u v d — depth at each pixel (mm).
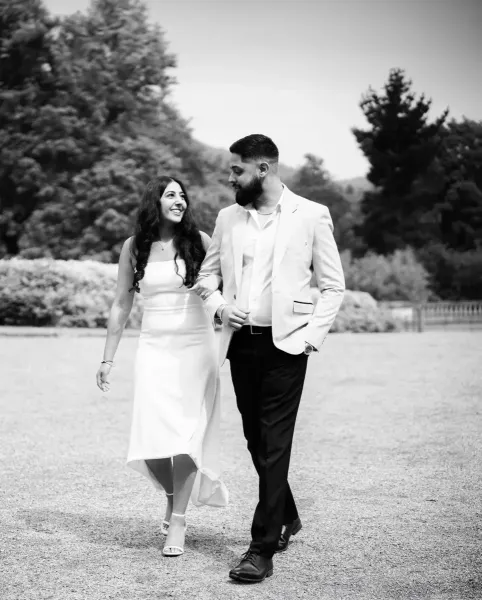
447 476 6066
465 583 3785
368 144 58344
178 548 4238
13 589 3719
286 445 3965
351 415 9148
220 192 46750
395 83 57562
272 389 3994
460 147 60250
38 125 41219
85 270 24203
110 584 3793
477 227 58438
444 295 54219
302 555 4230
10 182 42188
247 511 5141
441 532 4613
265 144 4066
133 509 5164
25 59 42594
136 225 4508
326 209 4152
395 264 38406
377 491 5609
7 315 24234
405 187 58312
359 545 4387
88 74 43188
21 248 41062
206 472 4395
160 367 4441
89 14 45281
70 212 40875
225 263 4160
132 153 40969
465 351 17781
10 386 11422
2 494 5539
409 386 11664
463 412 9273
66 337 20719
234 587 3758
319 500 5371
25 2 43375
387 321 26734
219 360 4098
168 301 4473
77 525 4789
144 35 44719
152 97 45312
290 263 4039
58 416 8977
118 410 9453
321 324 4008
